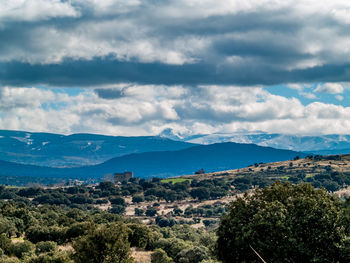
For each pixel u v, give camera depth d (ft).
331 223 272.72
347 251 260.01
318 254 270.87
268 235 281.74
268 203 296.51
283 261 276.21
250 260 289.74
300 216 282.56
